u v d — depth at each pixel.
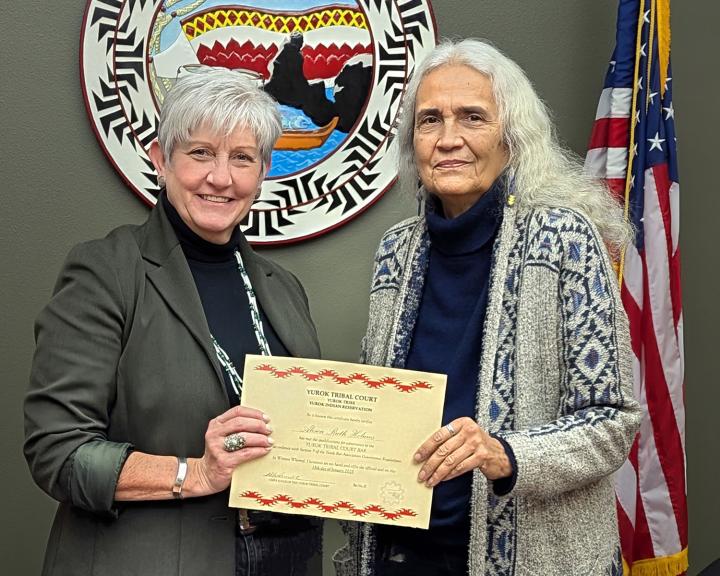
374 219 2.75
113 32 2.65
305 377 1.62
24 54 2.66
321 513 1.60
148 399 1.63
